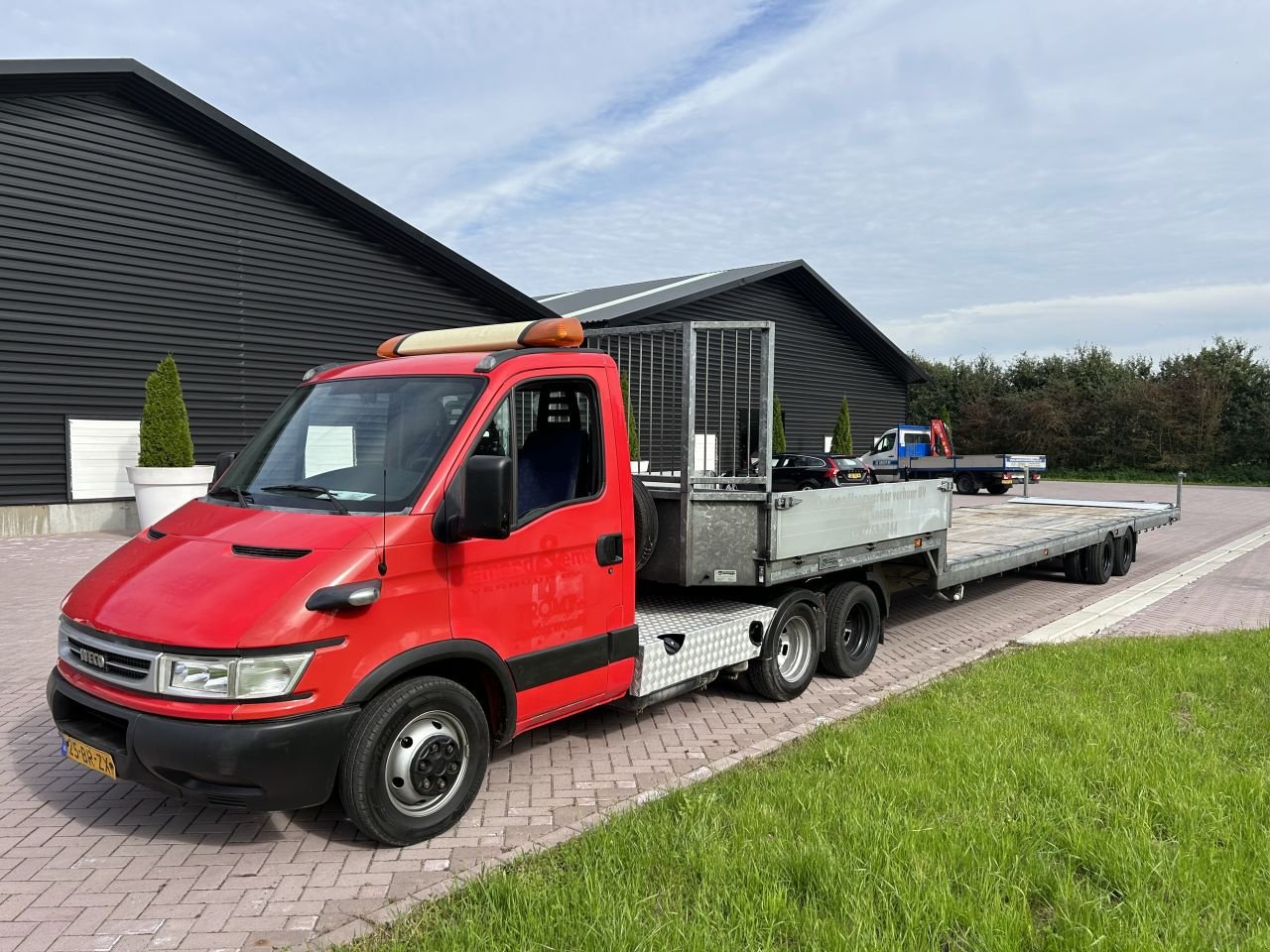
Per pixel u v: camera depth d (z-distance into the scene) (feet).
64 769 15.89
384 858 12.42
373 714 11.91
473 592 13.00
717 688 21.53
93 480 47.24
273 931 10.56
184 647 10.91
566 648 14.51
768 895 10.48
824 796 13.46
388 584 11.91
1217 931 9.93
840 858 11.43
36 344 44.83
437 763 12.78
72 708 12.67
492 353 14.12
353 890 11.54
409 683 12.29
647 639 16.80
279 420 15.06
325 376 15.55
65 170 45.24
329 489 13.12
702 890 10.68
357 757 11.79
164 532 13.37
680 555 18.43
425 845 12.83
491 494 11.85
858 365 108.37
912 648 26.03
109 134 46.62
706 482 18.26
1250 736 16.56
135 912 11.02
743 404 18.60
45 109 44.37
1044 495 97.25
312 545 11.69
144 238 48.19
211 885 11.71
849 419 98.48
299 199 54.29
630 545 15.85
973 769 14.67
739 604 19.88
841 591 21.90
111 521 47.96
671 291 85.97
